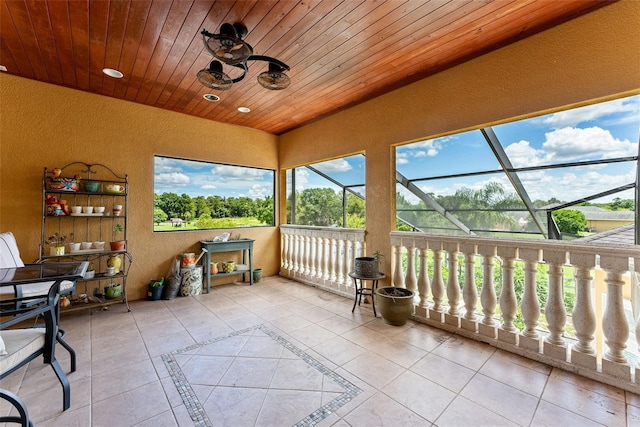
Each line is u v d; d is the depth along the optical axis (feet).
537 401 5.29
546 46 6.85
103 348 7.37
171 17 6.39
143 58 8.16
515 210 11.50
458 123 8.46
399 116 10.07
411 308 8.81
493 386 5.76
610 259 5.85
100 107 10.83
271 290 13.05
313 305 10.91
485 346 7.53
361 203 16.74
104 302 10.13
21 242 9.40
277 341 7.81
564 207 10.05
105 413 4.97
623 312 5.77
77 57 8.12
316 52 7.89
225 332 8.41
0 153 9.08
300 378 6.06
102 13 6.24
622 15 5.87
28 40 7.27
